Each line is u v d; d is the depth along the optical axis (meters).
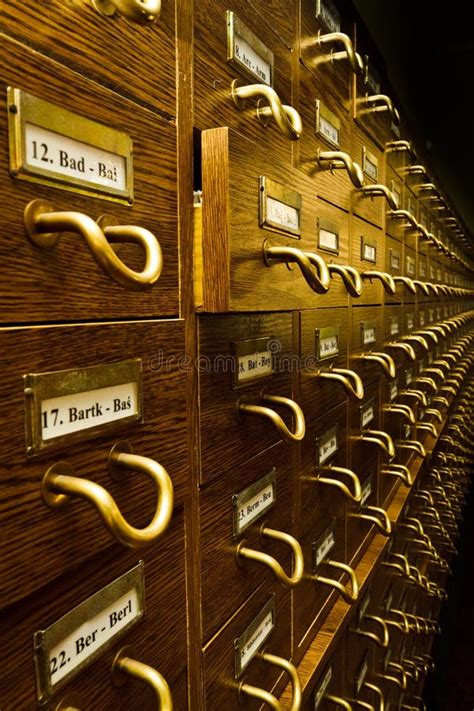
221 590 0.49
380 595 1.10
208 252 0.42
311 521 0.72
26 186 0.28
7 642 0.28
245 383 0.51
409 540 1.47
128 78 0.35
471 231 3.63
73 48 0.30
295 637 0.68
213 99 0.44
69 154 0.30
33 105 0.28
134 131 0.35
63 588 0.32
